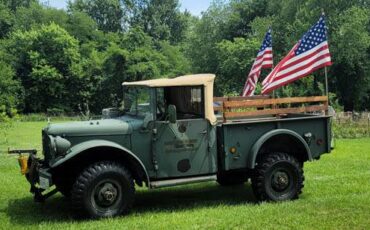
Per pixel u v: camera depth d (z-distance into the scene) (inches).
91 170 263.3
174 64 2299.5
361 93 1557.6
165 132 285.3
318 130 315.9
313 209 263.6
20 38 2096.5
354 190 322.7
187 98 295.3
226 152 292.8
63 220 266.4
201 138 291.9
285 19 1593.3
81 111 1943.9
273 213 259.3
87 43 2379.4
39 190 293.3
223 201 310.3
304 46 395.5
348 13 1430.9
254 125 299.1
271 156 298.8
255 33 1752.0
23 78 2060.8
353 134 803.4
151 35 2874.0
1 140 807.1
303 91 1248.2
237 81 1673.2
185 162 289.4
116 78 2048.5
